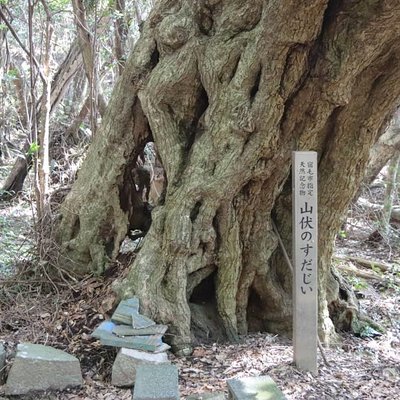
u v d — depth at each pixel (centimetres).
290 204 334
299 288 268
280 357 288
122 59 625
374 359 315
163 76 303
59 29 965
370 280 506
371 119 316
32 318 322
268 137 285
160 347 260
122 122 342
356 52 272
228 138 287
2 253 477
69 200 373
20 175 727
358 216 690
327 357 305
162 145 315
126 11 648
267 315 340
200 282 322
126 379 251
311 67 283
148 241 309
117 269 355
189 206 298
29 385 246
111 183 353
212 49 288
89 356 278
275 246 329
